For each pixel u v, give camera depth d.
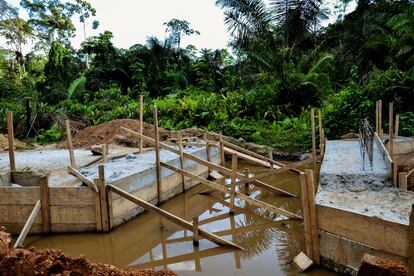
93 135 16.38
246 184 9.48
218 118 18.70
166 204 8.91
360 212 4.87
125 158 10.00
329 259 5.06
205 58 27.95
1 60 32.00
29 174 7.44
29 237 6.57
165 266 5.64
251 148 15.41
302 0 17.31
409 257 3.90
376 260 3.53
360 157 8.98
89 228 6.66
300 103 19.45
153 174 8.50
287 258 5.73
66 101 23.33
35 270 3.55
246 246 6.33
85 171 8.29
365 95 16.00
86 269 3.70
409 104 15.31
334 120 15.73
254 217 8.00
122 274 3.79
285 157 14.65
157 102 21.38
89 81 28.64
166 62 29.95
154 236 6.93
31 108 19.20
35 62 36.06
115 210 6.90
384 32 19.48
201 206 8.96
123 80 29.48
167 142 13.96
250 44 18.72
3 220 6.67
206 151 11.79
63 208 6.66
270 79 19.84
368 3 22.06
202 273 5.33
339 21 23.75
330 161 8.62
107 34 31.42
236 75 25.66
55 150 14.17
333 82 21.73
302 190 5.25
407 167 8.59
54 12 43.47
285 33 18.22
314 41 20.39
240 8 17.78
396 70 15.79
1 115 19.30
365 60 19.77
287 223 7.50
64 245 6.45
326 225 5.06
